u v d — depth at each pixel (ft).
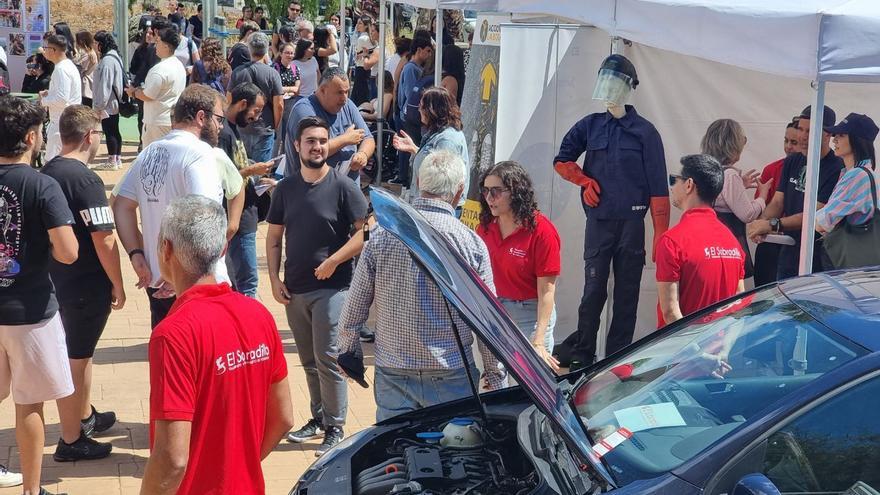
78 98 40.34
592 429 11.23
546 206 24.63
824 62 15.14
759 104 24.03
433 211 14.97
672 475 9.51
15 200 15.37
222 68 43.29
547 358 17.28
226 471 10.89
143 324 27.12
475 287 11.64
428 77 38.32
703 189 17.12
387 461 11.90
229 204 20.26
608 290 24.08
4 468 17.46
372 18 58.90
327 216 18.53
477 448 12.07
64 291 17.98
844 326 10.53
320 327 18.75
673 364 12.09
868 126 20.79
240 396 11.00
